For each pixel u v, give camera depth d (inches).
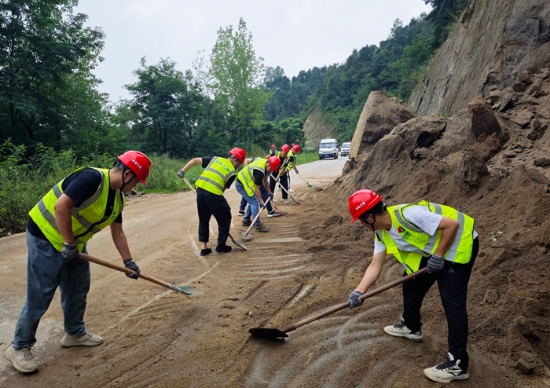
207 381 113.3
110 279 193.5
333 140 1387.8
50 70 676.1
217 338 136.8
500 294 144.3
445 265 112.2
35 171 443.8
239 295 173.0
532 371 112.1
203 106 1396.4
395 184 304.3
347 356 124.9
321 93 3604.8
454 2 1238.3
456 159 281.3
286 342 134.1
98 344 133.6
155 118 1171.3
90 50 809.5
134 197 513.7
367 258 207.3
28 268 117.6
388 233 116.1
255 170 284.2
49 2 661.9
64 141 756.6
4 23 630.5
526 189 191.8
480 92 429.7
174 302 166.7
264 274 199.2
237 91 1535.4
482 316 137.0
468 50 614.5
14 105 627.2
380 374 115.4
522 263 151.6
